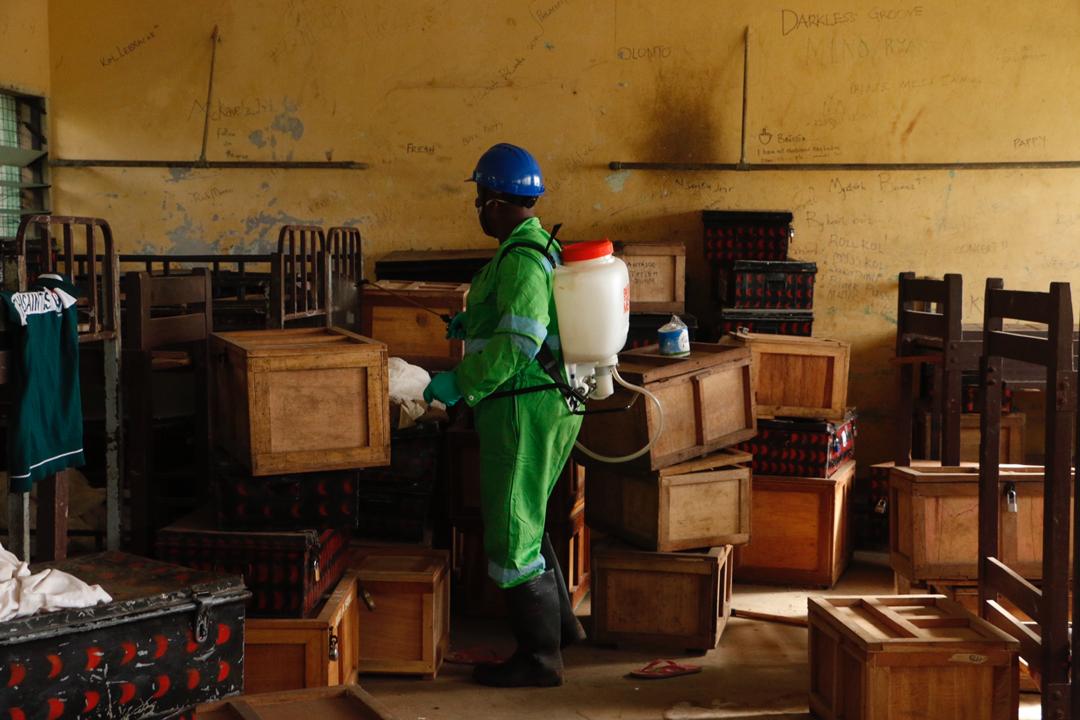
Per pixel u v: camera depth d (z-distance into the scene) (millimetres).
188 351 4168
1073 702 3021
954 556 3771
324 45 5984
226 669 2535
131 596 2418
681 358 4051
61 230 6070
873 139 5949
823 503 4812
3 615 2193
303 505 3256
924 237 5988
